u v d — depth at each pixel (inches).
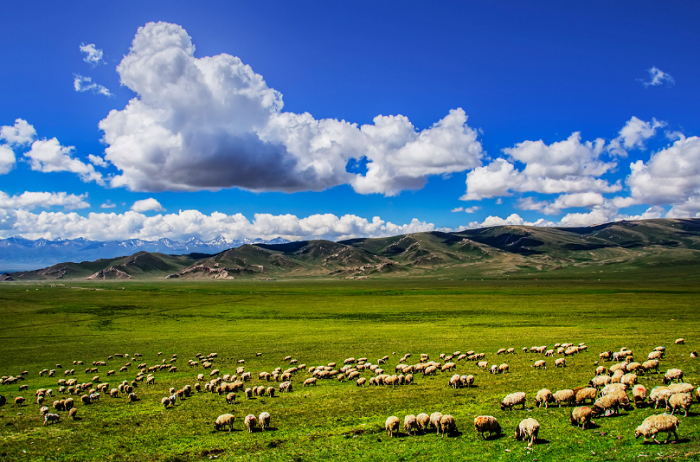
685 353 1551.4
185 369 1872.5
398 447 752.3
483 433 776.9
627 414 813.2
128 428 975.0
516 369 1487.5
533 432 700.0
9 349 2493.8
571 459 609.3
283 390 1347.2
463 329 2839.6
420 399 1119.6
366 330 2955.2
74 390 1477.6
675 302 4057.6
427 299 5285.4
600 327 2630.4
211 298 5905.5
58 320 3814.0
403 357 1895.9
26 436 930.7
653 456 579.2
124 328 3356.3
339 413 1030.4
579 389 959.0
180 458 772.0
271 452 772.6
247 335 2856.8
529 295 5408.5
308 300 5511.8
